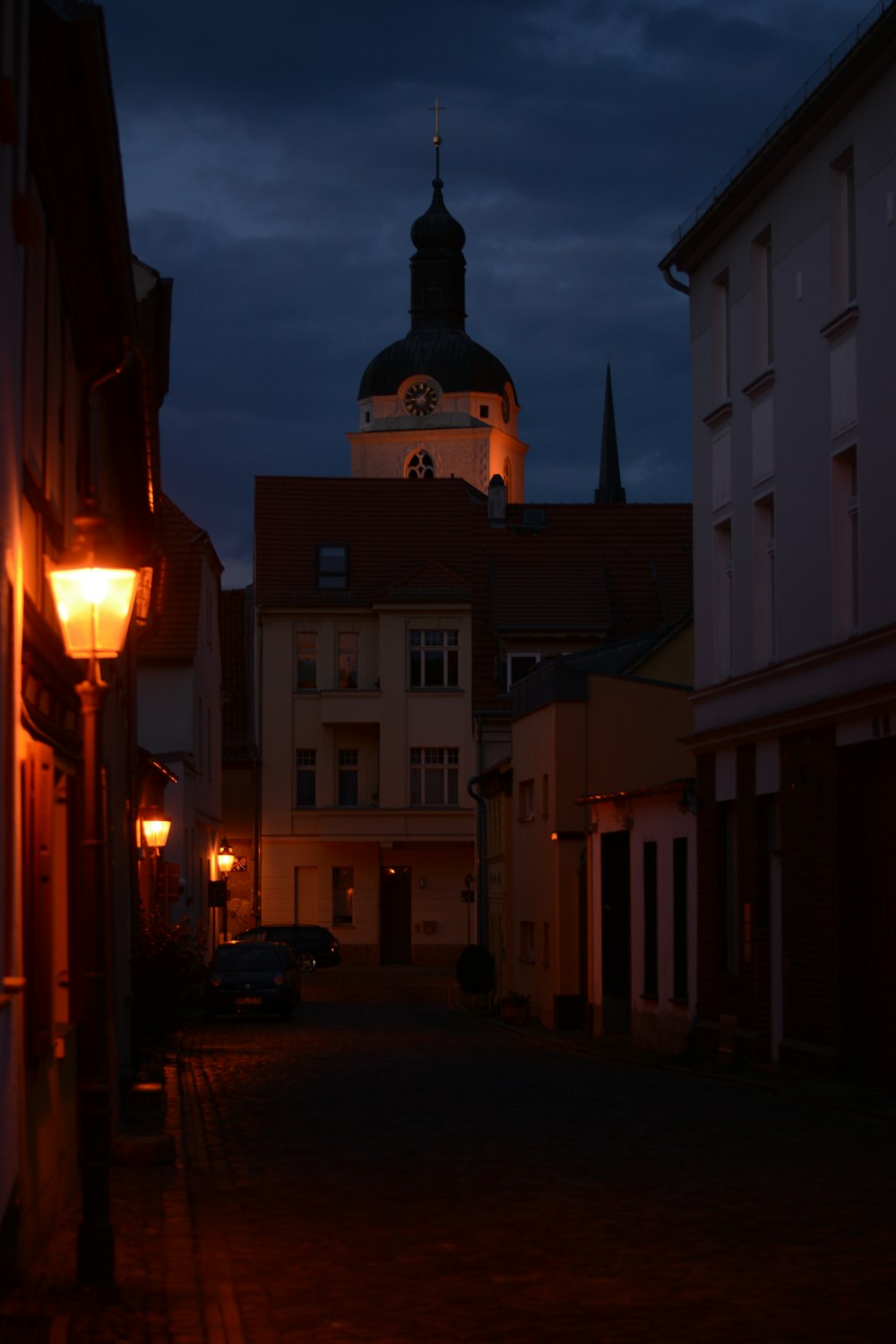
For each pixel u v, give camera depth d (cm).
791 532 2450
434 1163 1482
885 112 2123
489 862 5019
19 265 966
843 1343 837
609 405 11869
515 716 4350
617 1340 852
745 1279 985
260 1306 934
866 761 2209
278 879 7031
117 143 1210
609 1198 1276
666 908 3059
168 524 4938
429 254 12838
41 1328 847
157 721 4766
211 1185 1361
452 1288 976
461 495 7381
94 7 1060
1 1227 877
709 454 2839
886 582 2117
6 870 902
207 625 5412
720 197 2644
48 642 1129
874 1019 2159
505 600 5884
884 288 2125
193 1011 4066
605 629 5791
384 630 6938
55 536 1275
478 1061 2725
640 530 6191
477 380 12438
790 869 2389
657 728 3766
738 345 2683
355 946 7038
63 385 1362
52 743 1137
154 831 3419
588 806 3600
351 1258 1065
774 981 2519
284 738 7050
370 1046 3158
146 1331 869
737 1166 1439
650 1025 3134
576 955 3778
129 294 1422
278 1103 2008
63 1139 1204
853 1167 1420
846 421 2255
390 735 6925
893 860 2120
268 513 7256
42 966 1055
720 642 2802
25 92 970
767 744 2519
